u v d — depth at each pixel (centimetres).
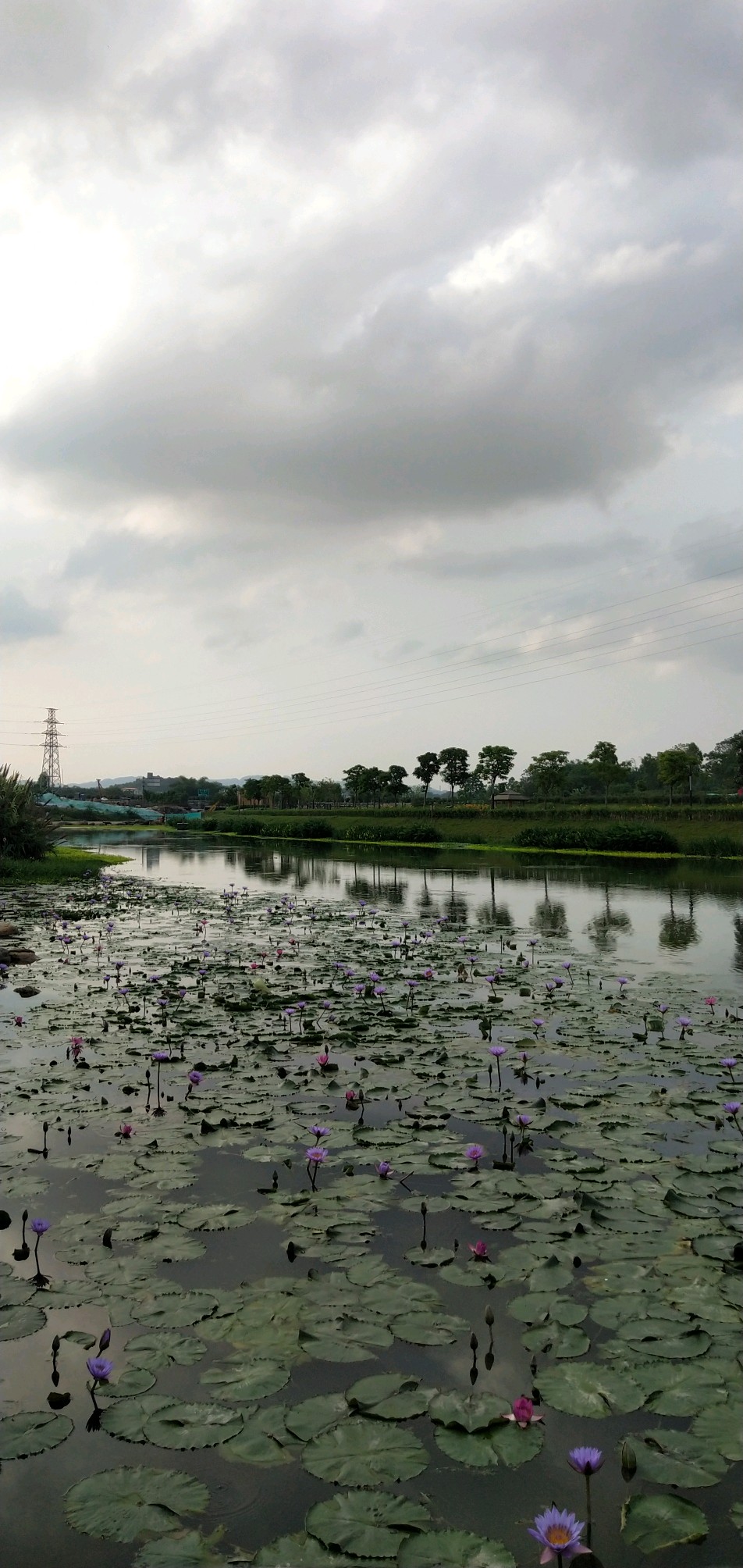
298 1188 503
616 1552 251
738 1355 344
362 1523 262
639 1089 679
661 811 5234
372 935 1502
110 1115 627
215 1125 604
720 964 1228
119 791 14988
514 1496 275
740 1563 246
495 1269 408
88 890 2369
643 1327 363
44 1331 363
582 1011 934
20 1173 525
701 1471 285
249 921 1716
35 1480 284
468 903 2084
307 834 6550
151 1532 260
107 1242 436
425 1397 322
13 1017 912
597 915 1830
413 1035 844
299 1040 825
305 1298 385
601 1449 296
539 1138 582
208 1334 360
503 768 7475
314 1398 321
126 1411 314
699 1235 445
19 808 2991
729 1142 571
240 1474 285
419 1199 490
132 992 1041
